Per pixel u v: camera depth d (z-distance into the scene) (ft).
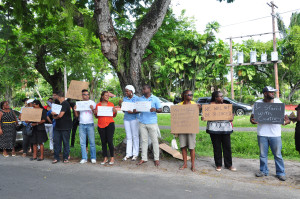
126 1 29.60
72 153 24.39
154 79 121.90
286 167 18.78
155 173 17.48
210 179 16.06
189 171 17.95
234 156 23.34
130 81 22.97
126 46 23.00
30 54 48.98
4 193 13.61
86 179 16.15
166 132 38.96
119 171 18.03
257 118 16.22
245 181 15.72
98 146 28.89
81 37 48.01
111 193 13.60
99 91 169.99
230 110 17.71
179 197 13.02
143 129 19.83
